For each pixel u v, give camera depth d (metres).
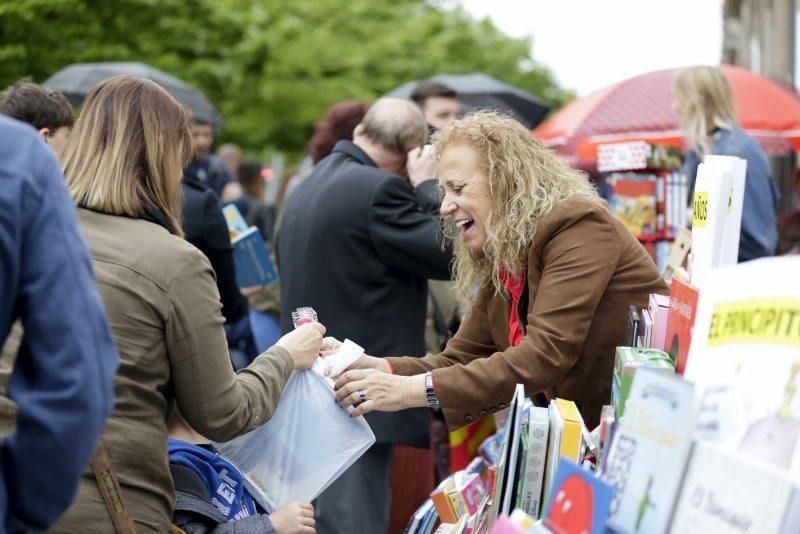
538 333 2.46
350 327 3.45
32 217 1.48
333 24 19.55
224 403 2.11
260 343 4.50
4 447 1.46
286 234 3.62
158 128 2.17
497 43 27.34
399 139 3.62
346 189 3.46
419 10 23.69
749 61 9.12
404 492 3.81
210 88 16.39
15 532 1.52
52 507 1.47
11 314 1.48
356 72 19.62
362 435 2.50
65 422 1.43
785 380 1.58
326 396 2.50
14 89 3.24
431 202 3.52
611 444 1.82
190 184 3.75
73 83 6.43
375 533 3.42
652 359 2.01
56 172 1.53
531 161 2.58
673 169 4.29
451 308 4.11
